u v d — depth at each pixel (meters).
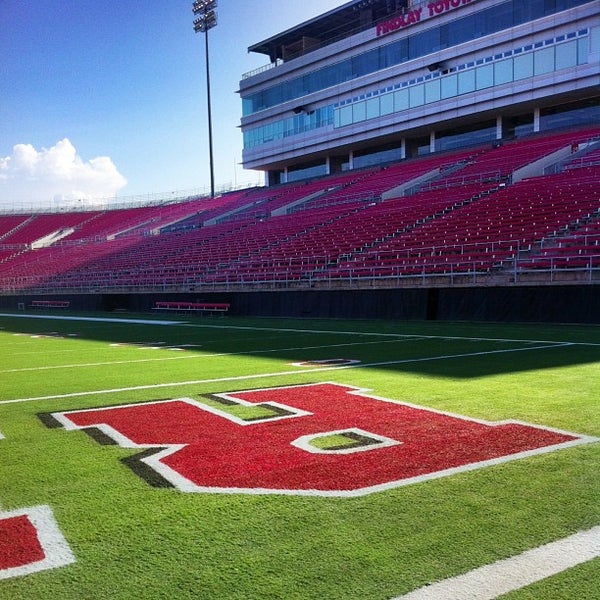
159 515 3.35
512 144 31.89
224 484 3.82
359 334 14.05
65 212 63.88
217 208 48.53
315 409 5.92
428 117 34.75
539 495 3.51
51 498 3.64
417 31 35.03
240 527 3.16
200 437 4.98
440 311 17.97
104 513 3.39
